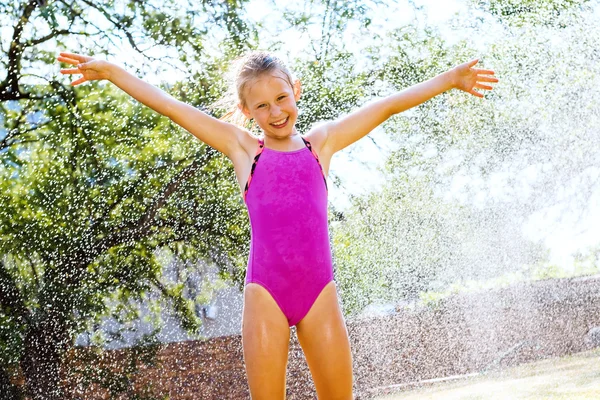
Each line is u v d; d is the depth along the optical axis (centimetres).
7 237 704
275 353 208
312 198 221
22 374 681
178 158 730
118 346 696
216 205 716
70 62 229
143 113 747
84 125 749
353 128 236
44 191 727
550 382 468
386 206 634
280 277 213
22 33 776
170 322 707
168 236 716
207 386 696
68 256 707
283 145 225
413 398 517
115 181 725
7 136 752
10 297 690
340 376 213
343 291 629
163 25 771
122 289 707
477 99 609
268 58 226
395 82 694
